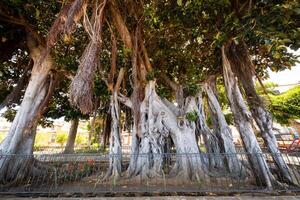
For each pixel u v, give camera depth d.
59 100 12.49
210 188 5.60
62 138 28.19
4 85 10.80
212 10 6.68
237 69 6.95
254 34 5.67
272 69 8.38
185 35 8.44
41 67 8.14
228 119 12.66
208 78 8.88
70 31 4.87
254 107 6.56
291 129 18.67
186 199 4.65
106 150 12.70
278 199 4.61
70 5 5.05
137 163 7.16
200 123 8.20
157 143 7.39
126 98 8.60
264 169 5.68
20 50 9.98
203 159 7.21
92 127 15.68
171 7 7.25
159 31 8.40
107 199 4.68
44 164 7.76
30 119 7.50
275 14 5.00
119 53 9.45
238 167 6.84
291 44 5.13
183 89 8.90
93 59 4.79
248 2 5.95
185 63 9.70
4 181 6.25
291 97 15.39
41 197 4.95
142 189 5.57
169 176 6.78
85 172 7.55
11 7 7.41
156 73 8.99
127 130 11.85
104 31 8.88
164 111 7.89
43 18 8.27
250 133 6.26
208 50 8.49
